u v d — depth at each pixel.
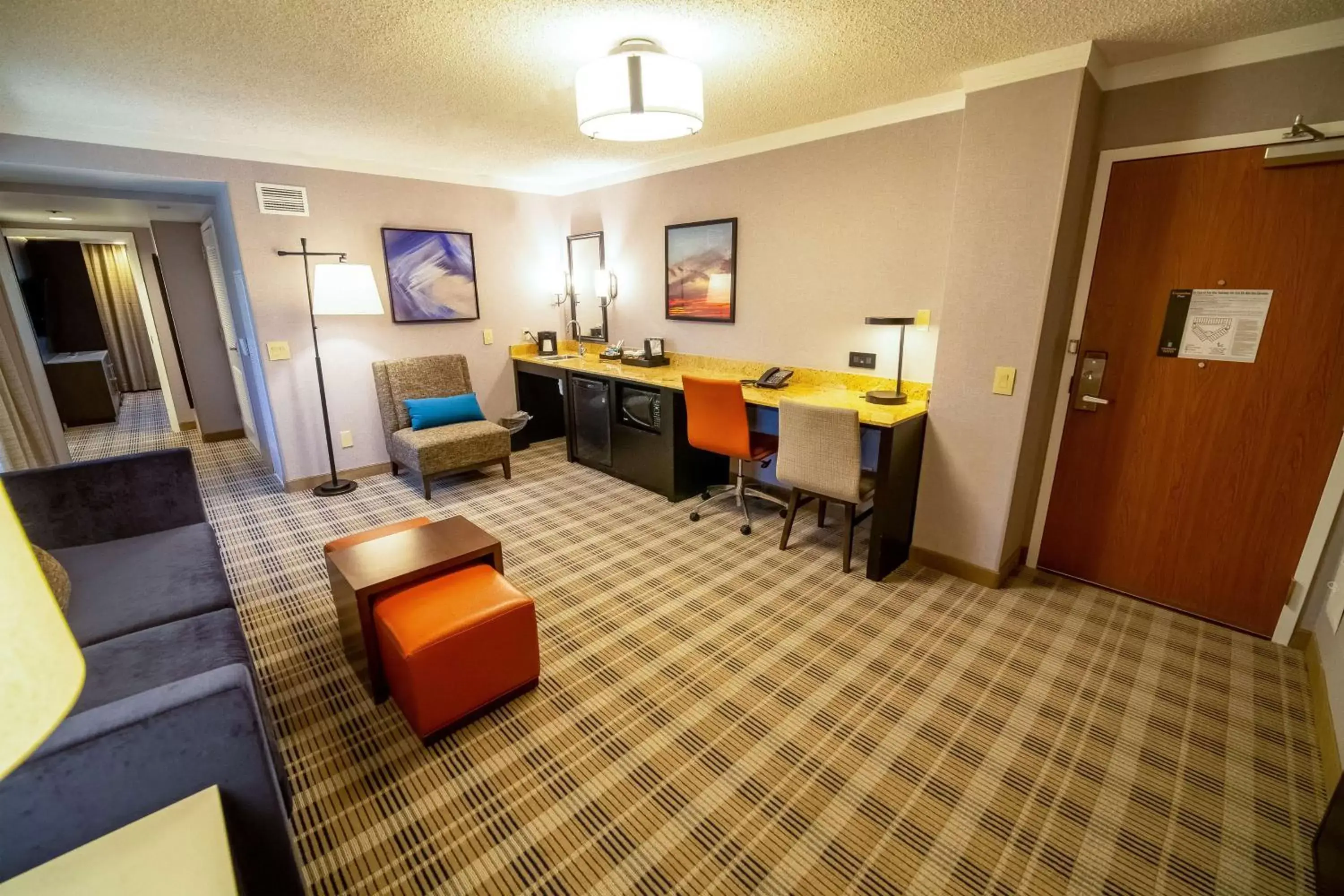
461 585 1.90
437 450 3.67
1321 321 1.99
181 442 5.20
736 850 1.39
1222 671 2.05
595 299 4.74
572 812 1.50
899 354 2.88
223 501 3.70
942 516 2.73
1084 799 1.53
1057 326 2.44
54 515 2.05
